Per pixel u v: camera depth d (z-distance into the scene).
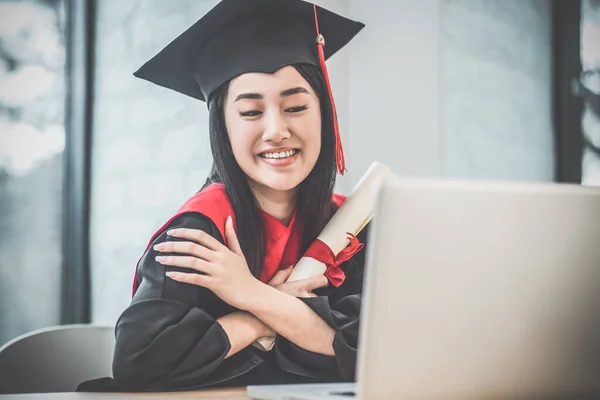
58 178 3.02
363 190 1.59
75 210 3.05
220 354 1.36
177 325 1.35
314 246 1.56
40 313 2.96
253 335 1.41
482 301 0.88
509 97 3.12
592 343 0.94
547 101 3.29
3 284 2.88
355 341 1.44
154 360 1.33
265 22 1.52
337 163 1.62
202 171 2.71
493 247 0.87
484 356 0.89
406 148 2.71
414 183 0.84
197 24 1.52
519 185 0.88
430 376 0.88
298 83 1.51
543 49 3.29
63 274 3.02
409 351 0.86
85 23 3.07
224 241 1.48
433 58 2.76
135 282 1.46
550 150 3.29
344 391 1.05
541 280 0.90
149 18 2.92
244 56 1.50
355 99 2.66
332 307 1.54
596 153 3.36
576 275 0.91
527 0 3.23
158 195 2.86
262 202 1.59
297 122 1.51
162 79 1.68
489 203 0.87
